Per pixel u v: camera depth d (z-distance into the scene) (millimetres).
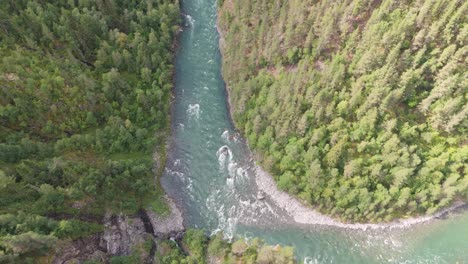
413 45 85500
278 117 88250
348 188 81125
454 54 83312
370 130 84562
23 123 83812
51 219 71688
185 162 94562
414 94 86125
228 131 99438
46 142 85500
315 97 85875
